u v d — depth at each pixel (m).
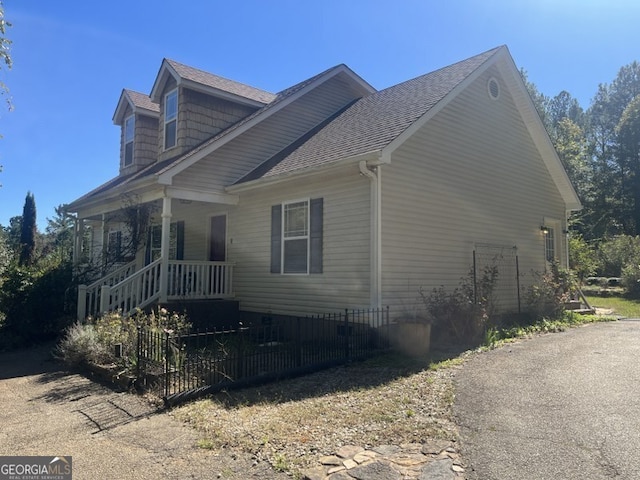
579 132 37.09
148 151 15.39
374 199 8.57
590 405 4.74
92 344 7.27
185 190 10.55
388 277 8.64
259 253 11.09
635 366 6.43
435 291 9.41
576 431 4.05
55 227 36.16
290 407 5.05
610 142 45.22
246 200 11.55
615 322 11.91
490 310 9.66
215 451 3.93
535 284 12.55
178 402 5.26
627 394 5.09
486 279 10.07
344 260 9.07
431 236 9.70
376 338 8.27
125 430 4.54
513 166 12.49
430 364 6.91
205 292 11.06
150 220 13.20
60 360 7.98
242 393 5.68
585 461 3.46
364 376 6.41
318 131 12.55
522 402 4.93
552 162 13.70
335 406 5.05
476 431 4.16
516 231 12.38
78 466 3.73
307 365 6.77
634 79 46.03
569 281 12.54
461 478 3.27
